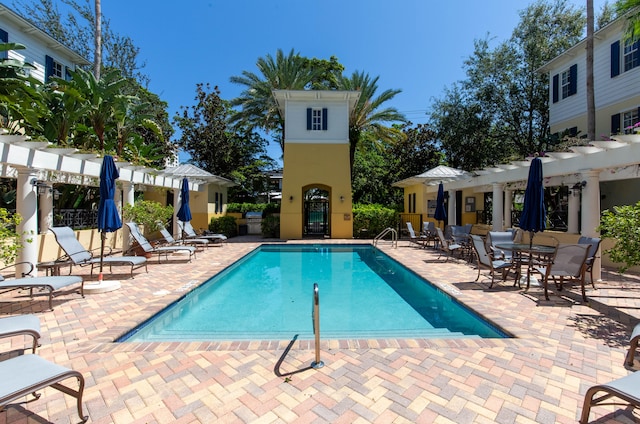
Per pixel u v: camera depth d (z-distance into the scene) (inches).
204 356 141.9
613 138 235.6
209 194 711.1
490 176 447.2
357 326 207.8
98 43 523.2
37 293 236.4
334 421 100.1
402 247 544.7
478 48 757.9
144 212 395.2
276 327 206.2
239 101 821.9
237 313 236.4
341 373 127.6
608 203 513.3
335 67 981.2
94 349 147.5
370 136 915.4
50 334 164.7
